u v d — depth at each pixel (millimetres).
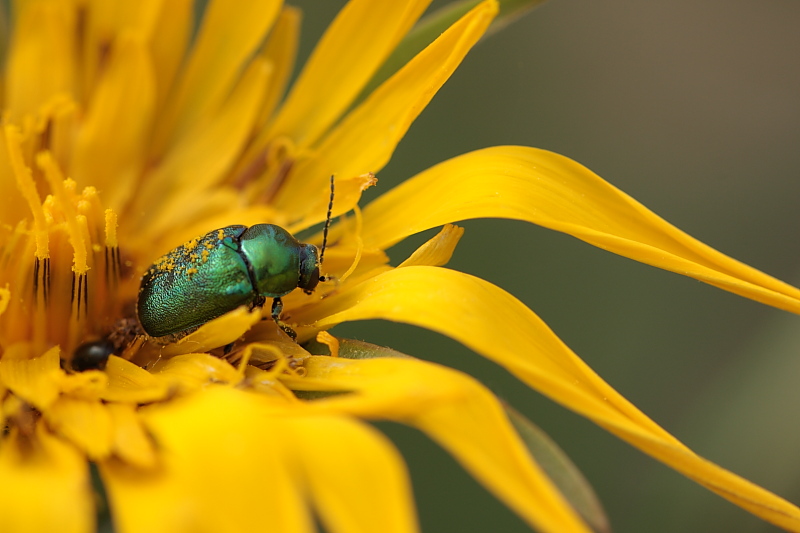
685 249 89
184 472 79
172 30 99
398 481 78
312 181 98
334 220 98
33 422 86
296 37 99
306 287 92
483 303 86
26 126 96
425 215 93
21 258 91
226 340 89
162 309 90
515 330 86
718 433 94
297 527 78
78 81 99
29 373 89
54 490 79
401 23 94
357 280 92
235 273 91
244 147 99
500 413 81
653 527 98
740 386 94
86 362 90
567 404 83
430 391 80
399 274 88
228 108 99
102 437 84
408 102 96
